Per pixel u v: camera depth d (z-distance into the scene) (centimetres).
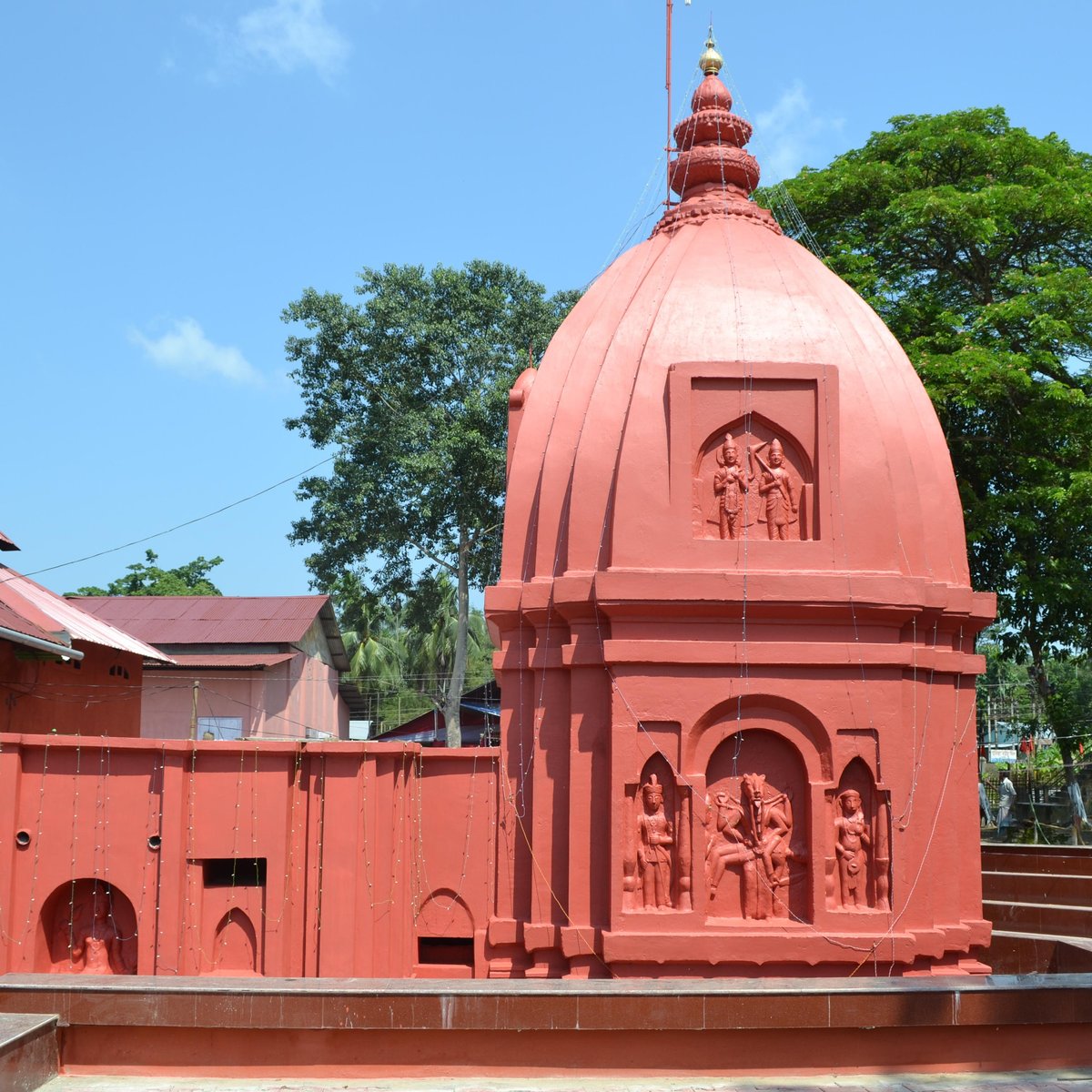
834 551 980
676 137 1277
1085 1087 726
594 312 1158
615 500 986
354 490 3061
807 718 963
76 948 1008
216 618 2791
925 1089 725
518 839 1020
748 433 1006
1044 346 1898
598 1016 746
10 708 1441
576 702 991
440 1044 753
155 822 1006
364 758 1016
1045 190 1883
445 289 3142
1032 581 1838
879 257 2069
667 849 951
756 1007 748
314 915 995
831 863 954
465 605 3116
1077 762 2162
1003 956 1159
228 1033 754
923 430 1116
